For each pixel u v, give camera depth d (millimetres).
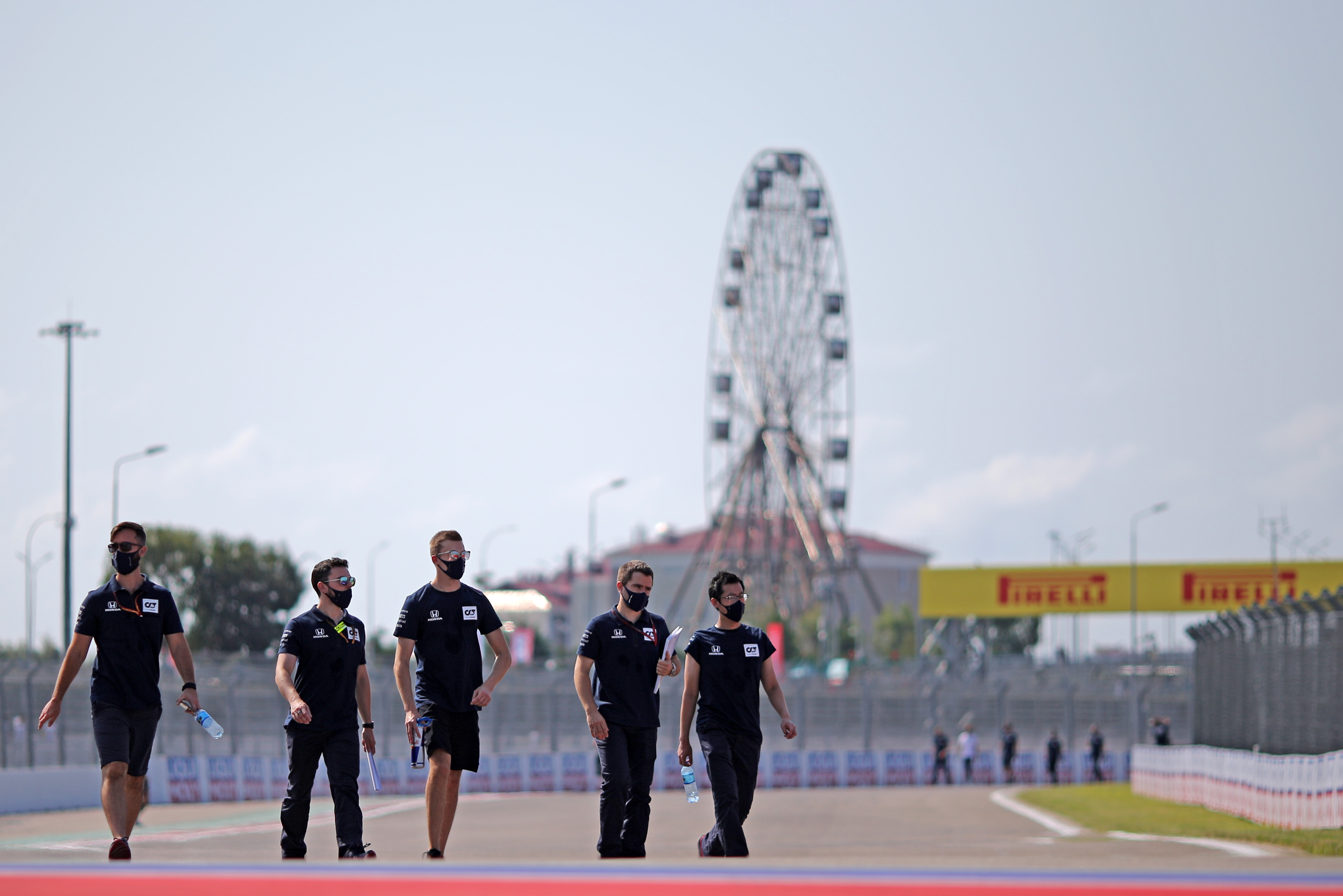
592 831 80312
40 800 101812
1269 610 84562
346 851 35000
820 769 163625
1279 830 70750
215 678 141375
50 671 122062
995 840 67812
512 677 163750
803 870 21312
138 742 36750
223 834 74062
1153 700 198750
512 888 20031
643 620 38281
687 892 19703
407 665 35906
